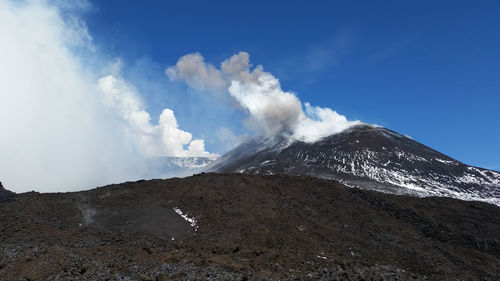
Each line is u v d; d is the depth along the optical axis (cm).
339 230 4781
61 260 2662
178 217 4481
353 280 2909
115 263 2862
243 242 3947
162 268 2838
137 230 4003
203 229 4216
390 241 4716
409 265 4081
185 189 5316
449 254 4547
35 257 2670
